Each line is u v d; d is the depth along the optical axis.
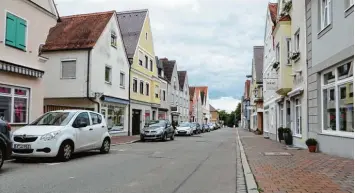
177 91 52.66
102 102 25.41
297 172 9.12
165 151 16.59
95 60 24.39
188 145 21.36
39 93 17.17
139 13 35.41
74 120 12.91
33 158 12.58
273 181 7.90
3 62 14.33
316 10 14.11
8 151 9.55
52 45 24.58
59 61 24.42
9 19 15.06
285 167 10.12
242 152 15.27
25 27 16.16
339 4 11.66
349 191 6.70
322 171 9.16
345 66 11.66
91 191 7.13
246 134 40.91
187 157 14.05
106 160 12.44
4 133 9.45
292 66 18.48
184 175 9.42
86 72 23.81
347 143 11.50
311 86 14.89
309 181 7.80
